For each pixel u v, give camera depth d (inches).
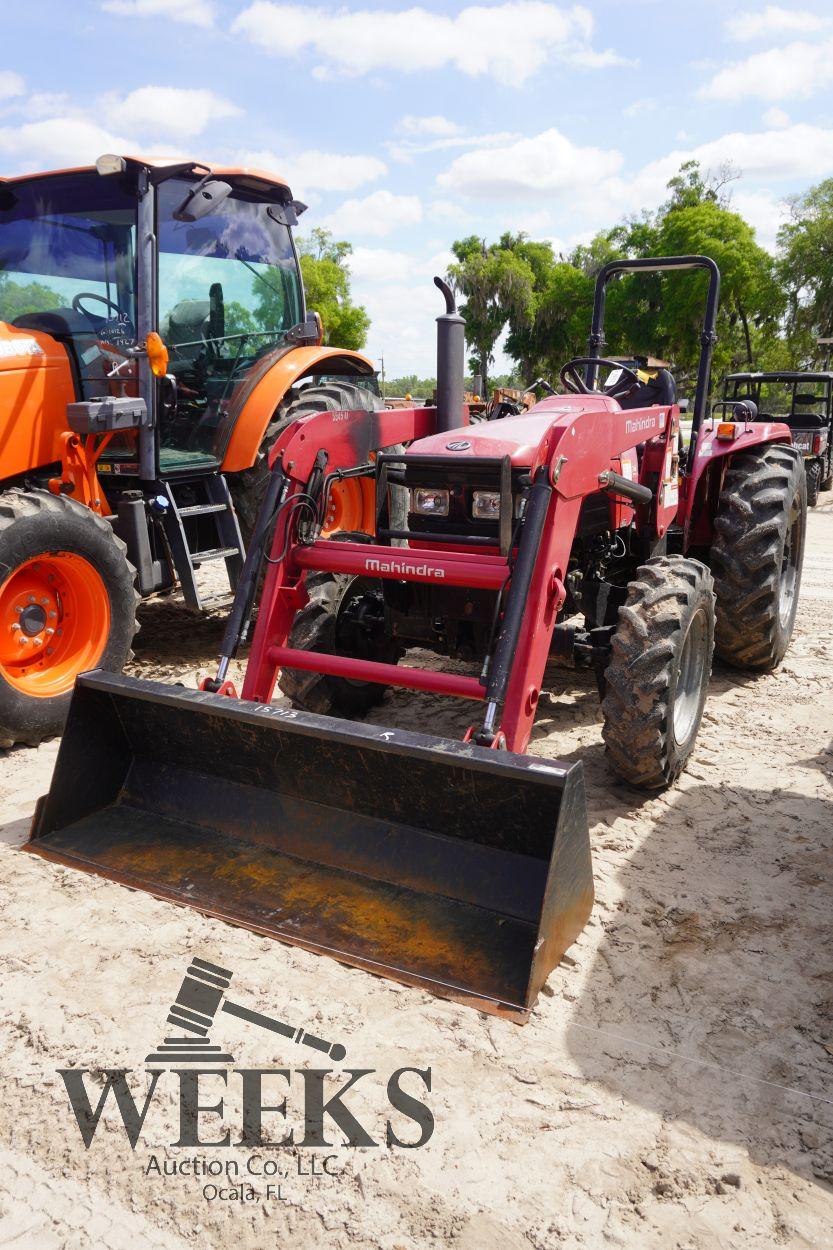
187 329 191.3
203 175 188.9
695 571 138.6
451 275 1979.6
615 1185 74.2
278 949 102.8
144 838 123.0
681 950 104.4
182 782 127.8
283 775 119.1
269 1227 70.5
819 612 257.4
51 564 163.5
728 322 1566.2
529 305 1961.1
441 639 142.2
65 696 165.3
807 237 1472.7
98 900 112.0
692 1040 90.3
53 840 123.5
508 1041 89.7
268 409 202.5
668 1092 83.7
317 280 1695.4
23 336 175.2
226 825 122.7
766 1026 92.3
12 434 170.1
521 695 114.5
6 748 162.9
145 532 181.3
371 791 113.0
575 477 119.9
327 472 138.1
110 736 129.1
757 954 103.8
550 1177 74.9
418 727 168.4
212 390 198.7
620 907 112.7
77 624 169.8
